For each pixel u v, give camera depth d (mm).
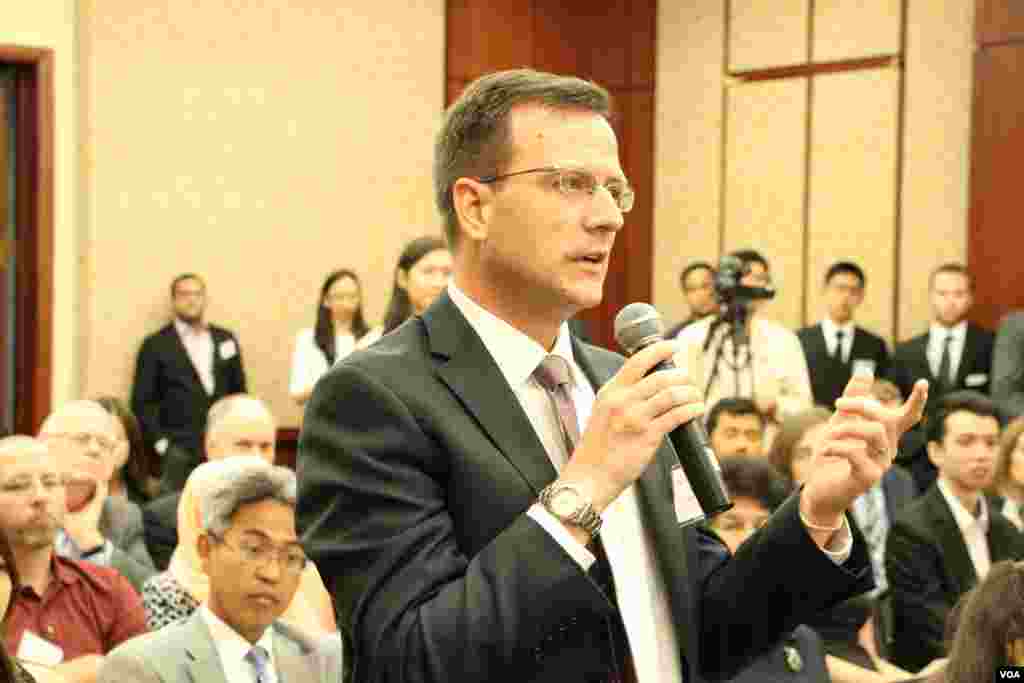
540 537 1776
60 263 9742
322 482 1930
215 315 10359
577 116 1970
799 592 2059
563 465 1992
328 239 10891
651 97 11992
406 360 1985
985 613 2971
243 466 3865
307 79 10766
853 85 10766
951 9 10211
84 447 5344
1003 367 8898
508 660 1761
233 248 10453
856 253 10727
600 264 1964
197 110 10266
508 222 1949
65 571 4703
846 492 1990
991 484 6230
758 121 11336
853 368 9727
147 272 10055
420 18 11336
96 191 9844
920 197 10359
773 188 11234
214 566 3791
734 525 4812
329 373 1992
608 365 2238
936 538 5934
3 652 3139
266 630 3875
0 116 9594
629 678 1934
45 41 9680
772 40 11258
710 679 2166
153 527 5938
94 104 9836
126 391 9961
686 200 11789
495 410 1951
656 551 2072
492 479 1900
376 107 11117
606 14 12156
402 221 11281
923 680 3514
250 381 10516
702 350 8328
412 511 1881
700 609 2127
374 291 11148
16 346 9656
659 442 1798
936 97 10297
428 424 1925
